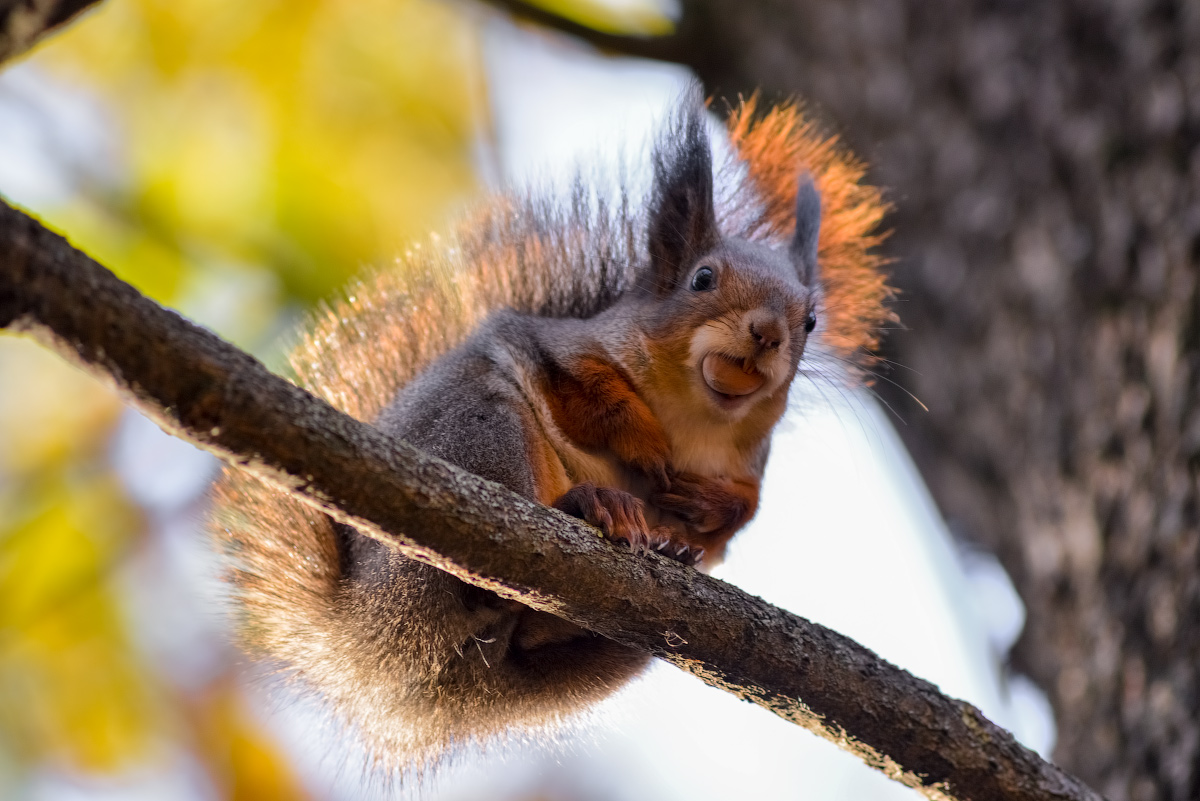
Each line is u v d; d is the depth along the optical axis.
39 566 12.28
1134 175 9.25
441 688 7.74
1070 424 9.13
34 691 11.97
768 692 6.62
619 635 6.43
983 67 10.29
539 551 5.96
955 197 10.25
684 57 11.84
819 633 6.66
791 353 8.91
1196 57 9.22
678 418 8.87
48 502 12.45
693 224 9.42
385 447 5.43
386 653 7.66
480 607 7.54
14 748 11.77
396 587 7.56
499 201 10.52
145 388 4.71
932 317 10.27
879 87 10.88
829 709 6.62
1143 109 9.34
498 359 8.30
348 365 9.30
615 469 8.72
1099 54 9.66
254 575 8.50
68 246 4.51
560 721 8.45
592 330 9.02
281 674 8.34
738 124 10.95
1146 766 8.06
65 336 4.51
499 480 7.65
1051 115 9.79
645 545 6.70
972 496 10.16
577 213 10.41
